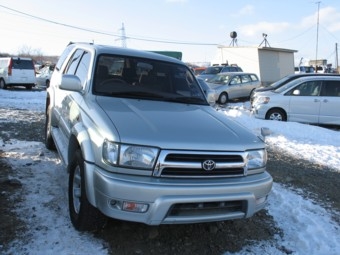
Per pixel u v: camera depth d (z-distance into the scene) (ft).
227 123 14.46
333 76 46.21
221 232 14.71
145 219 11.53
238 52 133.08
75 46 21.45
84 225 13.04
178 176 11.79
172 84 17.38
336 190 21.25
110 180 11.35
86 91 15.61
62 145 17.61
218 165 12.16
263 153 13.51
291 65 141.28
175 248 13.24
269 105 45.75
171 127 12.75
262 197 13.17
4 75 74.84
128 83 16.39
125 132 11.88
